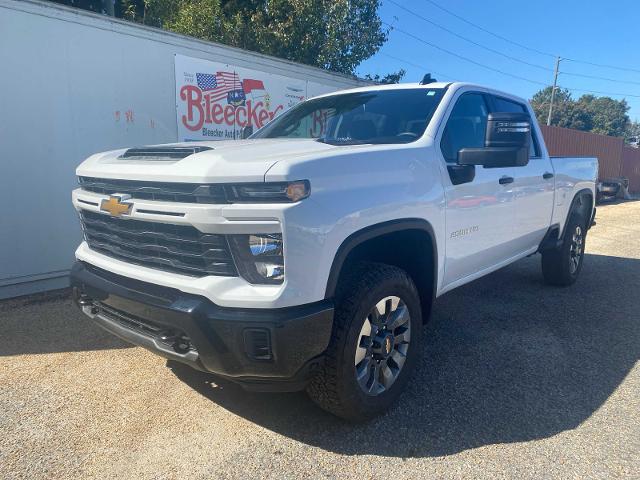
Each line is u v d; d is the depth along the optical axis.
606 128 75.75
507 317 4.90
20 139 5.30
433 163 3.31
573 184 5.62
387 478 2.49
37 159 5.44
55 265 5.68
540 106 68.50
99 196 3.07
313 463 2.61
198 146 3.03
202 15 12.90
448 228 3.44
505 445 2.78
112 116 5.99
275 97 7.86
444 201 3.35
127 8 15.31
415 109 3.73
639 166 22.50
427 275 3.39
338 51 15.04
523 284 6.15
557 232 5.45
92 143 5.85
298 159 2.46
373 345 2.93
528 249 5.02
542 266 5.91
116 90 5.99
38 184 5.48
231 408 3.13
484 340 4.29
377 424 2.97
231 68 7.20
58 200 5.64
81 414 3.03
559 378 3.60
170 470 2.54
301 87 8.23
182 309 2.44
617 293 5.82
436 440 2.82
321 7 14.23
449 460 2.64
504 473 2.54
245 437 2.83
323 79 8.59
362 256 3.18
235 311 2.39
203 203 2.44
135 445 2.73
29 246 5.47
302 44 14.11
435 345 4.16
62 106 5.56
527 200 4.57
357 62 15.54
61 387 3.36
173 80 6.55
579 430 2.93
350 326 2.68
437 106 3.67
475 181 3.71
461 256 3.68
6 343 4.07
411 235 3.23
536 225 4.88
